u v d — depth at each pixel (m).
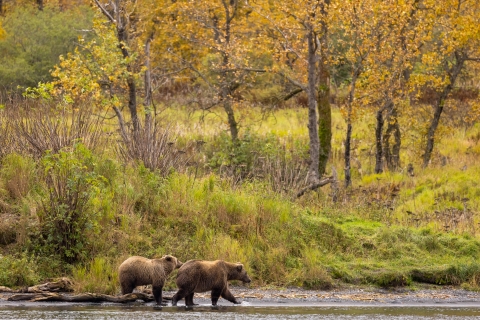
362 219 17.66
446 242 16.19
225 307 11.66
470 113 29.17
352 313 11.45
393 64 24.53
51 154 14.80
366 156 29.62
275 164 20.52
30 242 13.12
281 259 14.25
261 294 13.00
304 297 12.91
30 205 13.94
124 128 18.97
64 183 13.33
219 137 27.64
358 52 23.95
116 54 19.58
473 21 25.05
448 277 14.51
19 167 15.16
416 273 14.51
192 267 11.50
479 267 14.66
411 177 25.81
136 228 14.13
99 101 19.56
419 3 27.59
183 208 15.17
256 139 26.66
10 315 10.17
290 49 23.22
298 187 19.59
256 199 15.86
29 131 16.52
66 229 13.27
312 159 22.34
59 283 12.12
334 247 15.30
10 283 12.20
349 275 14.16
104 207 14.23
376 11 22.44
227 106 26.88
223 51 25.55
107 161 15.92
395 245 15.64
